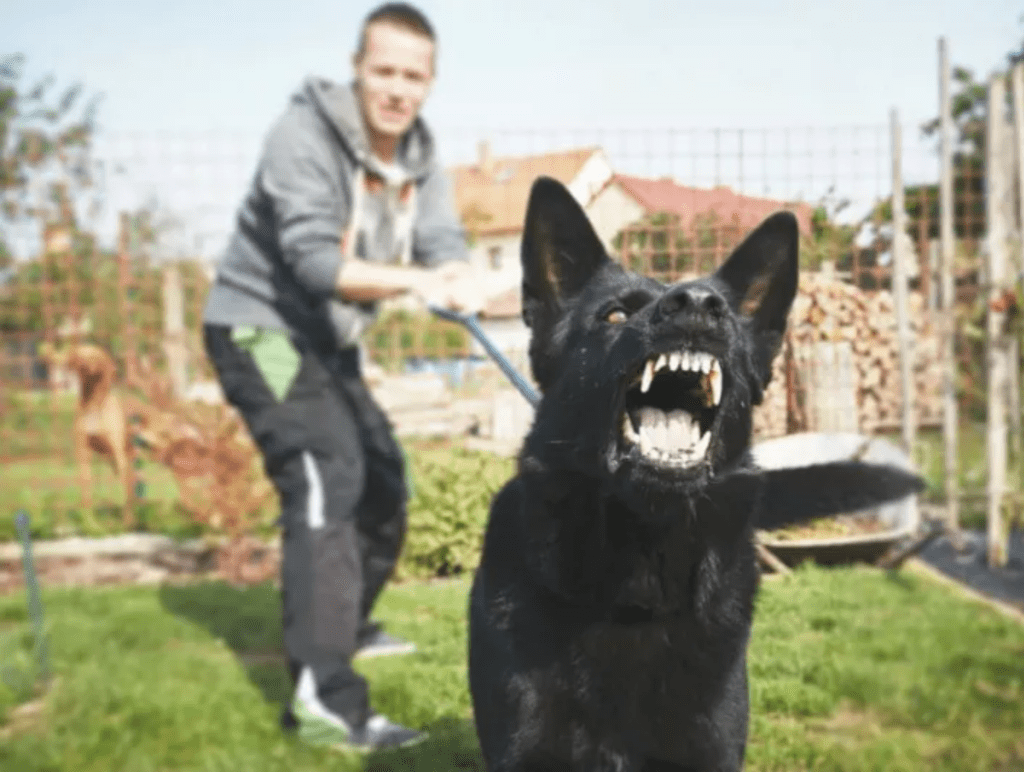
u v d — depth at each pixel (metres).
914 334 7.39
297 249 3.64
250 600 6.05
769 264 2.69
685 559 2.38
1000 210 6.53
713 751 2.40
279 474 3.88
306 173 3.70
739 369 2.40
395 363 8.03
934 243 7.35
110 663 4.64
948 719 3.80
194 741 3.73
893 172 6.92
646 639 2.36
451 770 3.44
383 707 4.14
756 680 4.21
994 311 6.47
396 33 3.68
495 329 3.91
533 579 2.41
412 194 4.14
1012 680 4.16
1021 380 6.54
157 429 7.25
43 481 7.65
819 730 3.80
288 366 3.85
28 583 4.47
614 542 2.35
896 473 3.35
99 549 7.16
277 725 3.90
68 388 8.01
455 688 4.19
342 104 3.76
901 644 4.66
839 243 6.41
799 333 6.20
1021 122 6.44
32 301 8.09
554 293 2.66
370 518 4.38
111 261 7.67
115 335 7.57
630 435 2.34
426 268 4.23
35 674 4.47
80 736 3.75
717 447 2.40
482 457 6.65
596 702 2.37
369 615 4.81
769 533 3.10
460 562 6.43
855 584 5.78
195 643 5.16
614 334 2.37
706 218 5.64
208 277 7.77
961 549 6.77
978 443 8.23
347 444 3.90
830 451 5.55
